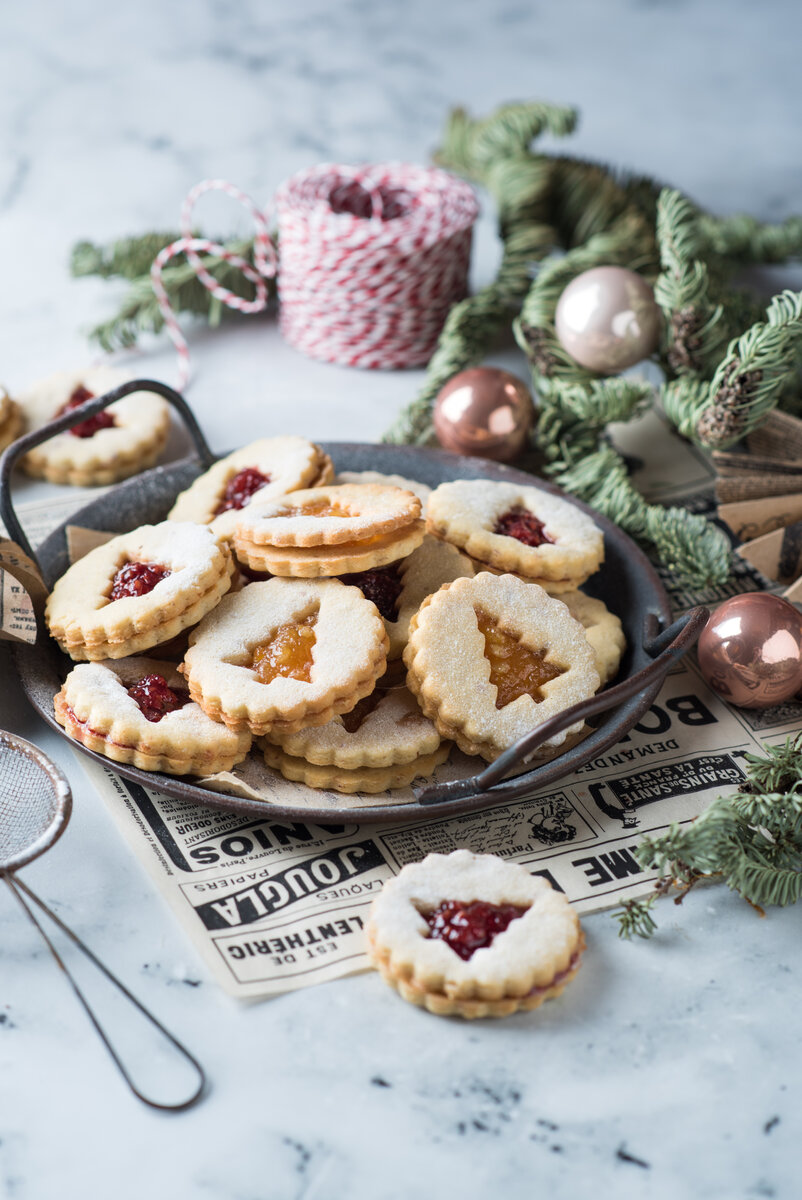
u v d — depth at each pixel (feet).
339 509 2.84
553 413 3.17
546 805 2.71
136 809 2.69
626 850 2.66
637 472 3.25
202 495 2.97
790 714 2.84
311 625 2.76
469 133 3.75
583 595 2.90
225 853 2.65
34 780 2.64
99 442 3.19
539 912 2.54
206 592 2.77
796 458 3.10
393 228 3.33
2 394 3.18
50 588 2.87
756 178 4.07
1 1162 2.43
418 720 2.72
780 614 2.76
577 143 4.20
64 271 3.70
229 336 3.58
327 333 3.46
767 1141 2.46
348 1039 2.51
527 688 2.73
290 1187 2.42
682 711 2.84
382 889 2.59
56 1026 2.52
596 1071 2.50
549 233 3.48
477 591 2.77
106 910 2.61
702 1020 2.54
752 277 3.68
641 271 3.31
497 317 3.37
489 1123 2.46
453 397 3.13
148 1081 2.48
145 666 2.76
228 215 3.82
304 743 2.68
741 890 2.59
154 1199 2.41
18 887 2.62
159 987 2.55
